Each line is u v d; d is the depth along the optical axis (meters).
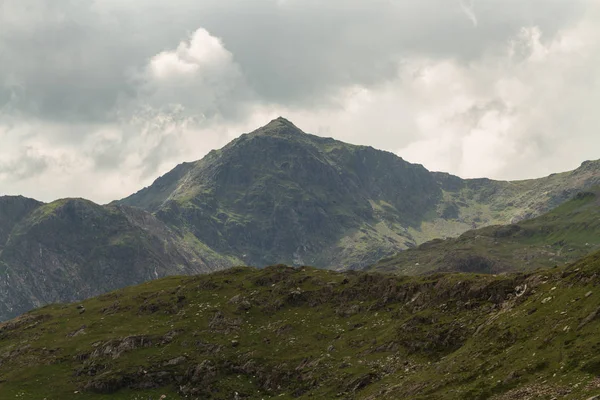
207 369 148.88
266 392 137.50
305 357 143.50
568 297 98.06
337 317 164.12
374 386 115.62
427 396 93.19
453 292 141.38
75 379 154.25
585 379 72.88
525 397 76.19
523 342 94.19
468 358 101.94
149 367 153.38
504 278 132.75
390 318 149.75
